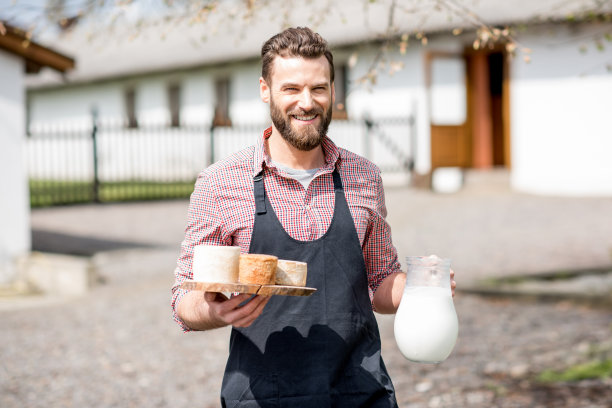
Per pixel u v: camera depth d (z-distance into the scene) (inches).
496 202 540.7
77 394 199.0
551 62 563.2
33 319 286.2
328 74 84.4
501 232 430.9
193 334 259.4
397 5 151.8
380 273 94.7
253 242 85.9
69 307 305.7
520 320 257.0
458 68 632.4
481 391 189.0
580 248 378.3
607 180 542.6
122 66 878.4
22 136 359.3
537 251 375.9
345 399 85.0
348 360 86.4
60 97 1039.0
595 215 469.7
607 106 537.6
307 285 86.0
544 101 571.2
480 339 237.3
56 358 233.3
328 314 85.8
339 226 87.5
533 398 180.2
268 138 92.2
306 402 83.6
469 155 645.9
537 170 581.0
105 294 325.1
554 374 197.9
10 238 356.5
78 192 731.4
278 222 86.2
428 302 85.4
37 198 603.2
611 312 258.5
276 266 79.0
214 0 148.2
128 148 892.6
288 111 83.4
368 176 91.8
